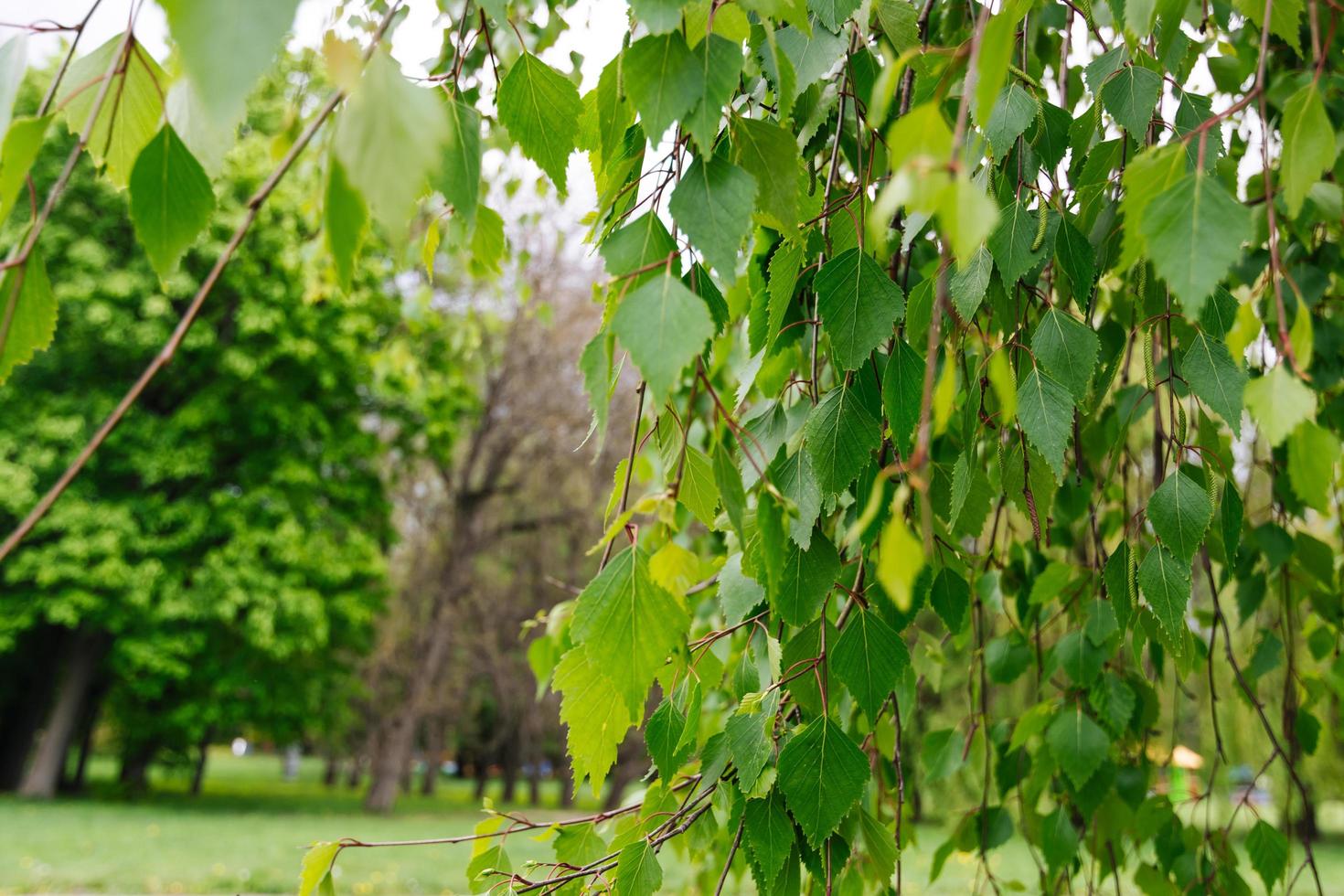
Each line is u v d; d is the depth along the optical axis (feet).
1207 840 5.02
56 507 34.55
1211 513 3.11
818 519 3.15
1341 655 5.47
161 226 1.74
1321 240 5.65
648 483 7.32
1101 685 4.83
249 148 34.99
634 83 2.24
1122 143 3.23
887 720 5.08
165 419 37.93
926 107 1.48
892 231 3.92
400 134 1.51
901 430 2.84
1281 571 5.65
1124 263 2.13
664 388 2.02
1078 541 6.92
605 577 2.39
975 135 3.10
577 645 2.75
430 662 46.91
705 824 3.54
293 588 37.47
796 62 2.93
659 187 2.51
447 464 43.62
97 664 42.14
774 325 3.04
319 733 47.32
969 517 3.46
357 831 37.06
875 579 3.29
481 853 3.65
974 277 3.12
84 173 33.50
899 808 4.46
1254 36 5.08
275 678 41.98
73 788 51.60
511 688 48.44
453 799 62.08
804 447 3.00
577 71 6.37
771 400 3.57
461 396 41.93
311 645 37.63
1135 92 3.05
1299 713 5.48
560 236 10.74
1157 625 3.63
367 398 41.93
